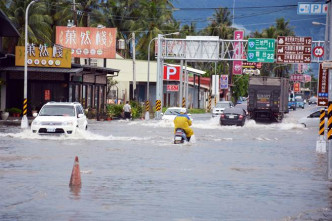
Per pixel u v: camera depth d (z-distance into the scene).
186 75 159.00
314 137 79.00
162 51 134.50
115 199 28.17
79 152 50.91
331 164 37.12
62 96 119.31
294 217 24.52
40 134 65.38
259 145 63.75
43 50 115.00
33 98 119.69
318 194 30.95
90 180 34.41
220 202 27.89
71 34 136.62
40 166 40.81
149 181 34.50
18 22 143.88
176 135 62.22
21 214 24.30
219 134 81.50
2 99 118.62
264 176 37.97
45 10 153.38
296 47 122.31
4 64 117.75
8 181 33.56
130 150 53.88
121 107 133.62
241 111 106.31
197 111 189.00
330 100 37.81
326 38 64.06
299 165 45.00
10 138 63.88
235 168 42.00
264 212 25.58
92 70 128.38
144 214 24.66
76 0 170.38
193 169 40.78
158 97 134.00
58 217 23.78
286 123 121.81
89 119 123.31
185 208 26.17
